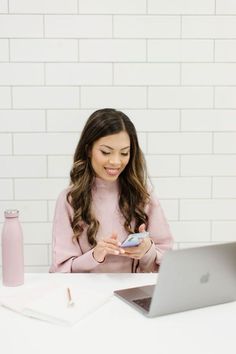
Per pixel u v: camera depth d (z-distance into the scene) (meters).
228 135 2.29
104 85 2.23
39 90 2.22
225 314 1.27
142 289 1.44
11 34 2.18
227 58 2.24
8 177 2.26
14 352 1.06
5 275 1.48
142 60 2.22
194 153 2.29
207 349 1.07
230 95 2.26
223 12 2.21
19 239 1.48
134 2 2.18
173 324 1.20
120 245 1.54
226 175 2.31
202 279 1.28
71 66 2.21
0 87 2.21
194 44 2.22
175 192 2.31
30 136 2.24
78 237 1.75
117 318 1.24
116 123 1.67
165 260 1.20
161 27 2.21
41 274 1.61
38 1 2.16
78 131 2.25
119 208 1.79
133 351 1.06
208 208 2.33
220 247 1.28
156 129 2.27
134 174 1.79
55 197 2.29
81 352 1.05
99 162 1.70
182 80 2.24
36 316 1.23
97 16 2.19
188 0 2.19
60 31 2.19
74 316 1.22
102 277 1.58
